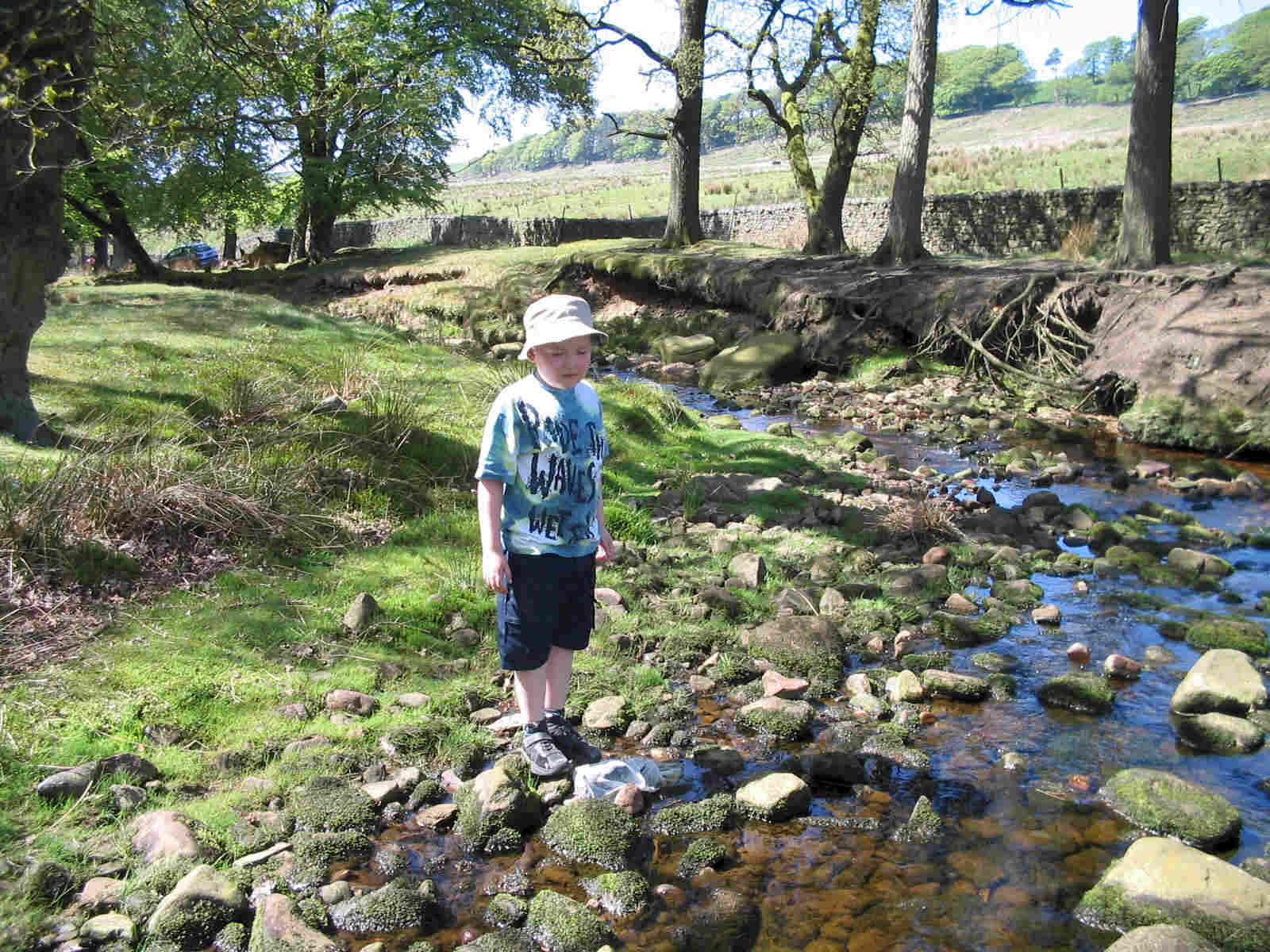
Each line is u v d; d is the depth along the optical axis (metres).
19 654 4.13
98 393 7.02
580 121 31.08
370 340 10.73
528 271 24.31
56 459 5.53
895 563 6.71
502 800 3.48
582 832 3.41
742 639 5.30
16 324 5.82
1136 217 15.26
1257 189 20.56
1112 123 82.38
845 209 29.25
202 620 4.67
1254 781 4.01
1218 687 4.64
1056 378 14.10
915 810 3.65
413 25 27.72
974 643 5.50
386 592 5.26
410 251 30.36
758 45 22.98
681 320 20.03
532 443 3.60
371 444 6.91
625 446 8.86
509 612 3.75
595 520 3.82
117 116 7.54
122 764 3.52
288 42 7.87
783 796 3.65
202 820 3.37
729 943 2.96
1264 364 11.06
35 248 5.77
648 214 45.09
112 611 4.60
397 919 3.00
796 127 23.52
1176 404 11.31
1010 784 3.96
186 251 42.28
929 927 3.06
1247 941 2.92
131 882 3.04
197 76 7.91
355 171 30.38
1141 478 9.77
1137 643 5.52
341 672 4.47
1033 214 24.28
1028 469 10.05
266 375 7.89
